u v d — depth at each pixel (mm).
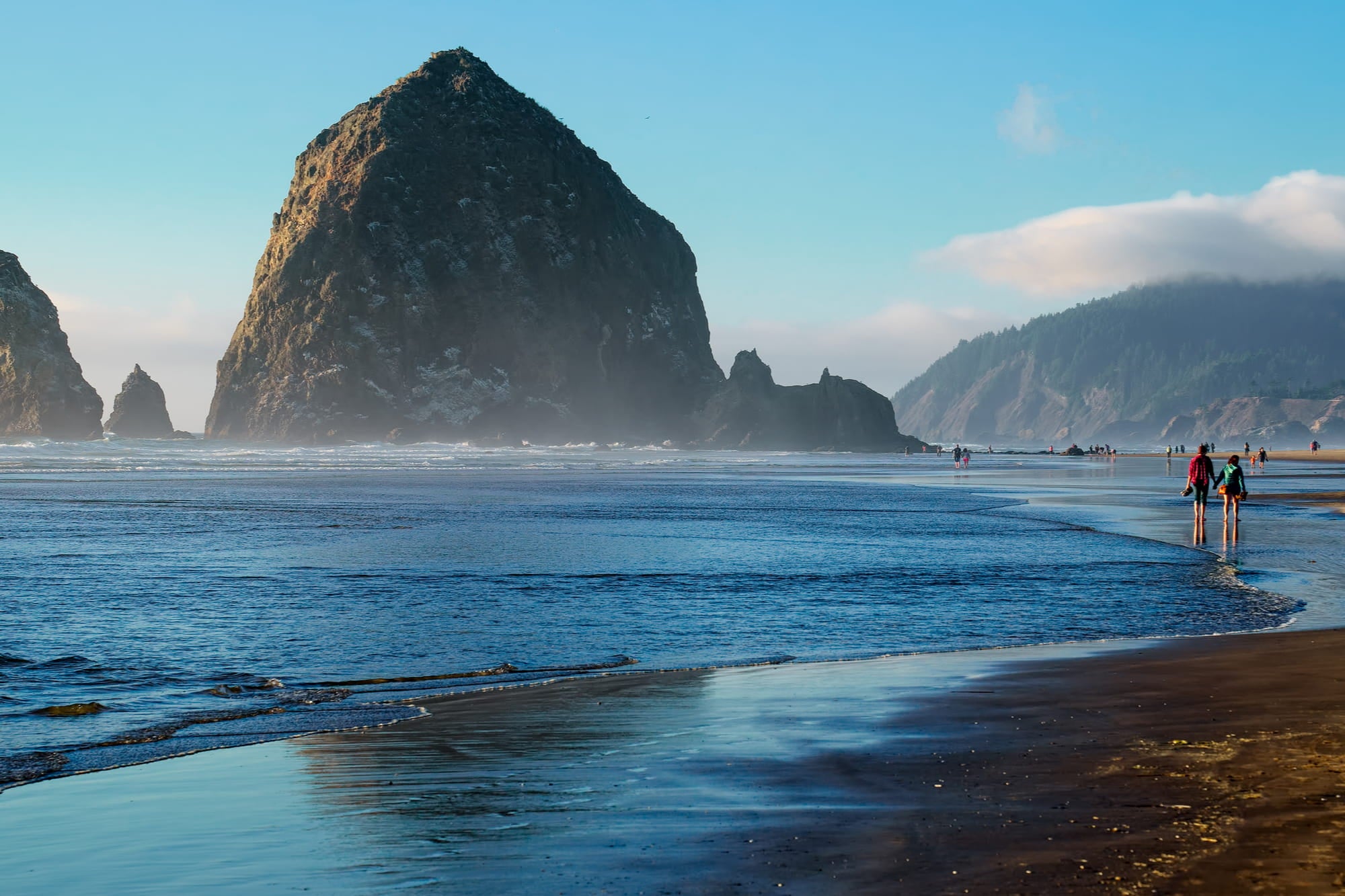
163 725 8859
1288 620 14602
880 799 5855
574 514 38750
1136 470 104625
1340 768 6102
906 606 16281
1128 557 23484
